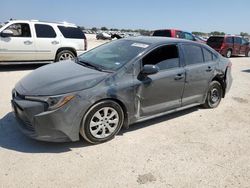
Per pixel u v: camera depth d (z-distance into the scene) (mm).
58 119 3525
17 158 3508
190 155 3865
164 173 3400
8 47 8945
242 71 12062
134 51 4410
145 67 4109
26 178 3123
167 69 4641
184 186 3178
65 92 3564
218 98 6000
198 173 3449
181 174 3404
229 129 4883
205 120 5246
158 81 4426
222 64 5820
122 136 4297
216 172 3498
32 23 9422
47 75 4109
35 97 3562
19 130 4109
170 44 4781
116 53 4555
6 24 8961
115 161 3584
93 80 3807
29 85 3863
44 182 3074
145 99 4340
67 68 4383
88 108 3709
